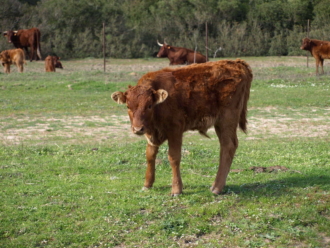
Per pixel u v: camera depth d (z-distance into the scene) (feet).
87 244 17.20
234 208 20.42
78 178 25.71
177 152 21.97
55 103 60.29
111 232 18.13
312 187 22.81
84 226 18.69
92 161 29.89
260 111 55.06
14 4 151.84
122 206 20.66
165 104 21.48
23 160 30.25
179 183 22.21
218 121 23.03
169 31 165.68
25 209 20.43
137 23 167.43
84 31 158.20
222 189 22.65
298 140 38.81
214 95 22.56
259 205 20.56
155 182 24.84
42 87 72.84
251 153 32.71
